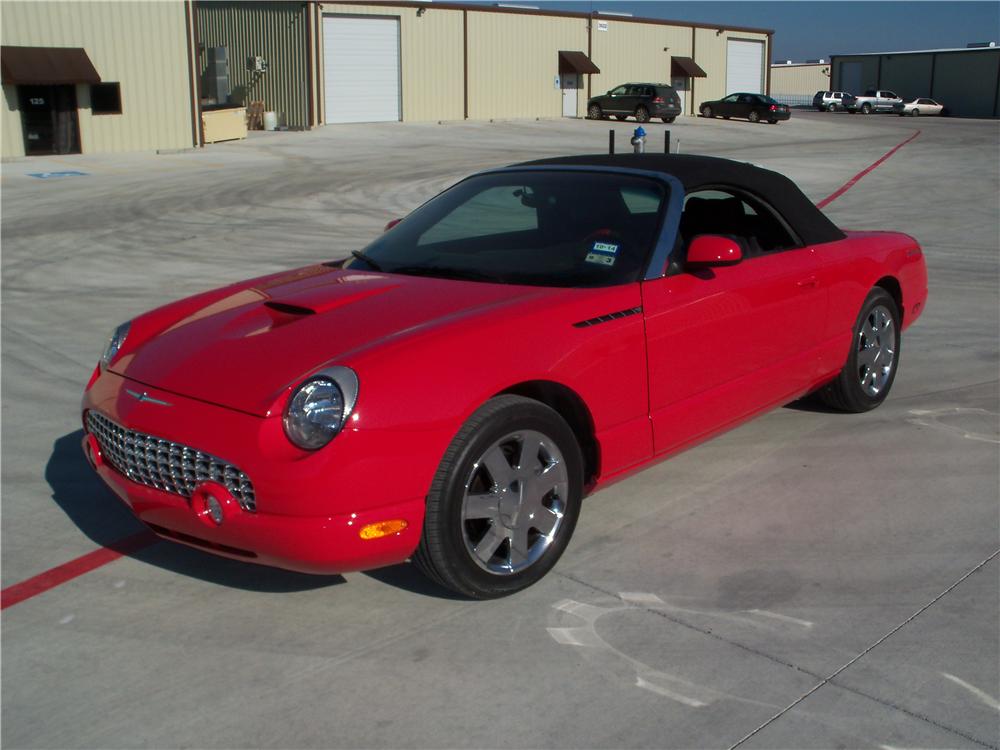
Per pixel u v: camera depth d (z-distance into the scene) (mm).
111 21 26484
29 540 3883
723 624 3184
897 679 2859
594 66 44656
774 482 4414
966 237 13141
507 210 4227
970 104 64312
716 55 52688
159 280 10125
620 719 2682
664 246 3842
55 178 20969
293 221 15117
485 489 3227
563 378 3338
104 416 3357
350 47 37344
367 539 2902
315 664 2980
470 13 40625
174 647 3090
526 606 3312
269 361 3129
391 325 3262
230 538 2988
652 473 4547
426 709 2742
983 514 4039
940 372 6309
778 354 4383
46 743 2609
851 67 72500
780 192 4566
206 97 34438
